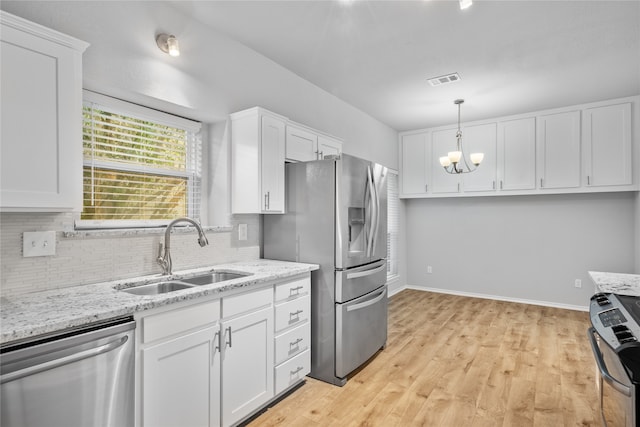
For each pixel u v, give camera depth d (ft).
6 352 3.68
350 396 7.71
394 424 6.68
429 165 17.30
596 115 13.55
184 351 5.42
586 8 7.50
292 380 7.63
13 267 5.25
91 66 6.15
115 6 6.50
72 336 4.16
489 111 14.74
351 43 9.07
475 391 7.89
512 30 8.41
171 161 8.17
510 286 16.25
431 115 15.26
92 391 4.33
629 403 2.82
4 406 3.64
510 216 16.28
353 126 14.01
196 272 7.36
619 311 3.81
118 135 7.16
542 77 11.18
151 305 4.91
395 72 10.77
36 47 4.70
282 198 8.88
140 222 7.41
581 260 14.75
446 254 17.89
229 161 8.66
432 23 8.14
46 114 4.79
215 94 8.34
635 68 10.49
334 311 8.31
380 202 10.06
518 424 6.66
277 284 7.25
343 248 8.30
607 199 14.29
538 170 14.66
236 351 6.30
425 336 11.48
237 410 6.29
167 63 7.35
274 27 8.32
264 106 9.69
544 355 9.87
